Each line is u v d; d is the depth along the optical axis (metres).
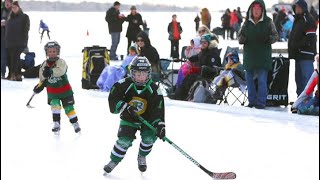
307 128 10.30
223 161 7.99
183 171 7.44
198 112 11.87
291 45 12.48
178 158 8.12
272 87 12.73
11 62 16.72
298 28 12.35
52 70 9.51
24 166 7.62
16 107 12.39
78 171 7.41
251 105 12.30
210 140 9.34
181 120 11.05
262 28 11.80
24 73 17.58
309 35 12.28
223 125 10.58
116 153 7.07
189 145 8.97
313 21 12.34
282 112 11.48
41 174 7.25
